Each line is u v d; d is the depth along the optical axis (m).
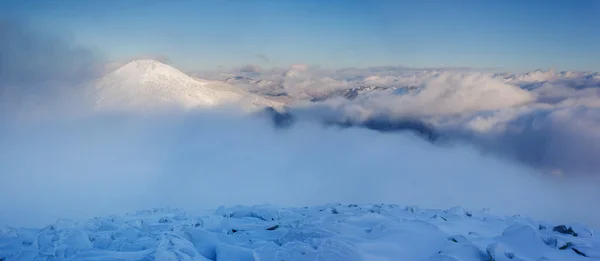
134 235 9.12
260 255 6.71
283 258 6.40
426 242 7.19
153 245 8.04
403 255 6.82
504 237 7.36
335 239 6.86
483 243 7.26
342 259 6.27
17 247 9.00
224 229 9.00
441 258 6.43
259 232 8.79
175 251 6.54
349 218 8.20
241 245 7.82
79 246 8.27
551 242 7.07
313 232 7.43
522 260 6.30
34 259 7.89
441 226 8.38
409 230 7.53
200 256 6.92
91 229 10.23
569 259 6.48
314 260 6.27
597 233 8.45
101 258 7.26
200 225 9.55
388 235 7.38
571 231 8.23
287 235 7.72
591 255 6.58
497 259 6.41
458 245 6.87
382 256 6.68
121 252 7.64
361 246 6.74
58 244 8.43
